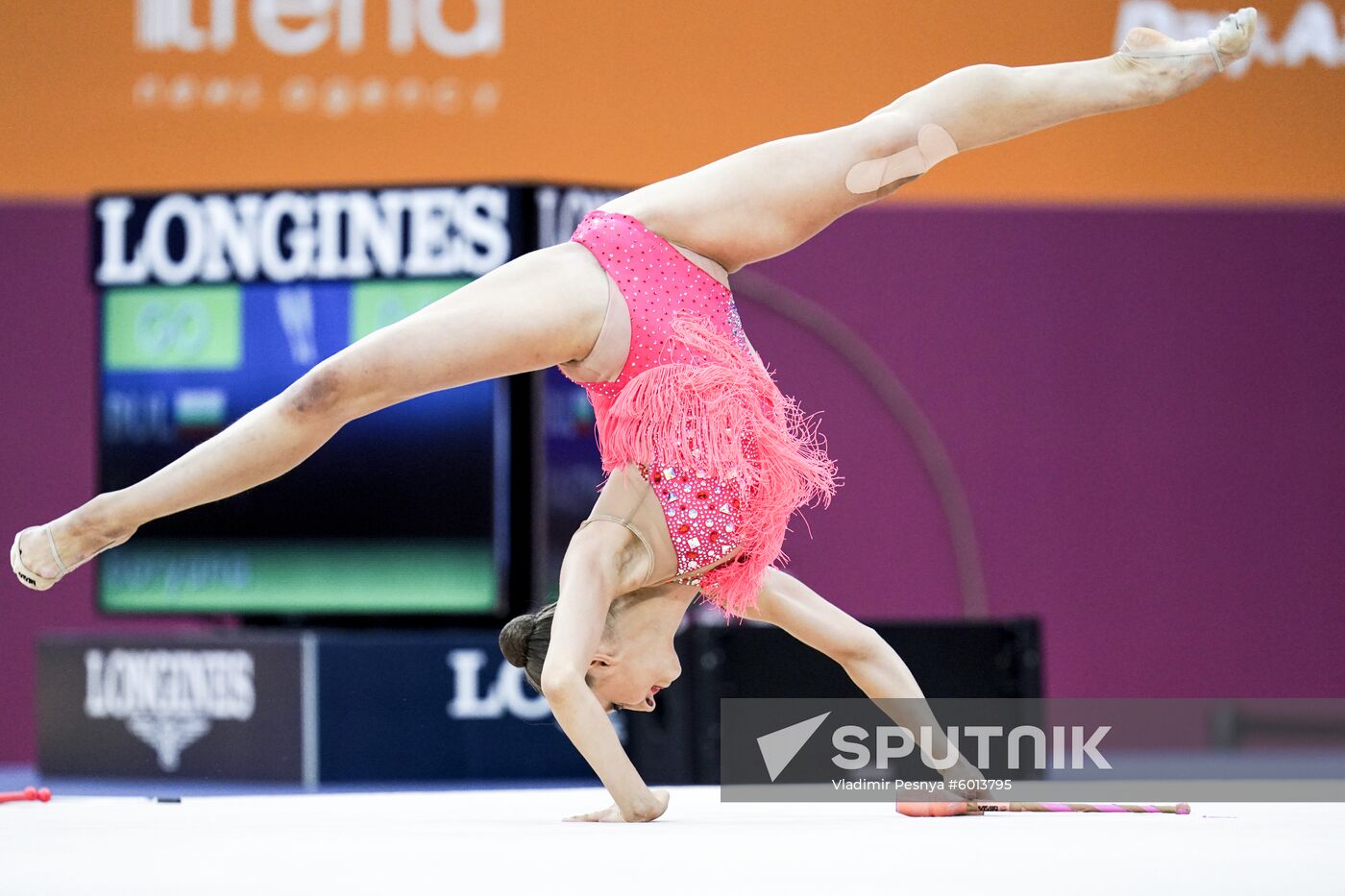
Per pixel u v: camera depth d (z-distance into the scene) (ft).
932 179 74.43
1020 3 71.05
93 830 30.78
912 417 96.43
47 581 35.19
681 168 71.31
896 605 98.27
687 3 71.15
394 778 63.16
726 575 34.12
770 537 33.91
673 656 34.71
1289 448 100.07
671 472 33.09
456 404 65.57
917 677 59.00
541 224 65.31
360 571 66.28
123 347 68.18
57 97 71.97
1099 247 99.66
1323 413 100.07
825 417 98.63
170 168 71.87
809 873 22.81
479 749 63.10
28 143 72.02
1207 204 99.50
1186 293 99.76
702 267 34.65
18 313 95.30
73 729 66.54
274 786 62.49
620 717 59.82
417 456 65.87
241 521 67.31
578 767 62.95
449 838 28.07
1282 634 99.55
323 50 71.67
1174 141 73.92
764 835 28.27
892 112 35.58
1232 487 99.86
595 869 23.36
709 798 40.93
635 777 32.32
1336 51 73.26
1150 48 36.32
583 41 71.15
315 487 66.69
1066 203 99.09
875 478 98.73
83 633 67.72
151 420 67.92
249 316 67.31
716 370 33.40
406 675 63.57
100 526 34.50
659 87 71.31
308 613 66.64
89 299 95.50
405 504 65.92
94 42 71.92
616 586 33.17
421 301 65.92
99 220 68.28
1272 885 21.57
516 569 65.31
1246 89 73.51
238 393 67.36
